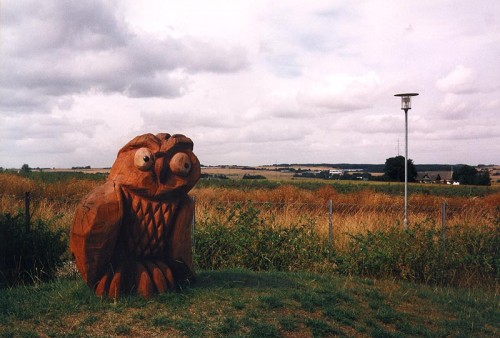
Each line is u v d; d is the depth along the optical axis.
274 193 19.78
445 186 35.19
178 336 5.37
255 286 7.11
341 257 9.62
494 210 13.07
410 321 6.84
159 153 6.39
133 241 6.33
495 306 8.16
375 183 38.47
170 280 6.49
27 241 8.07
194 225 10.02
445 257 9.73
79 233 6.02
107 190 6.17
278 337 5.54
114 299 6.14
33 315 5.80
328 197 20.06
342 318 6.34
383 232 10.23
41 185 17.67
